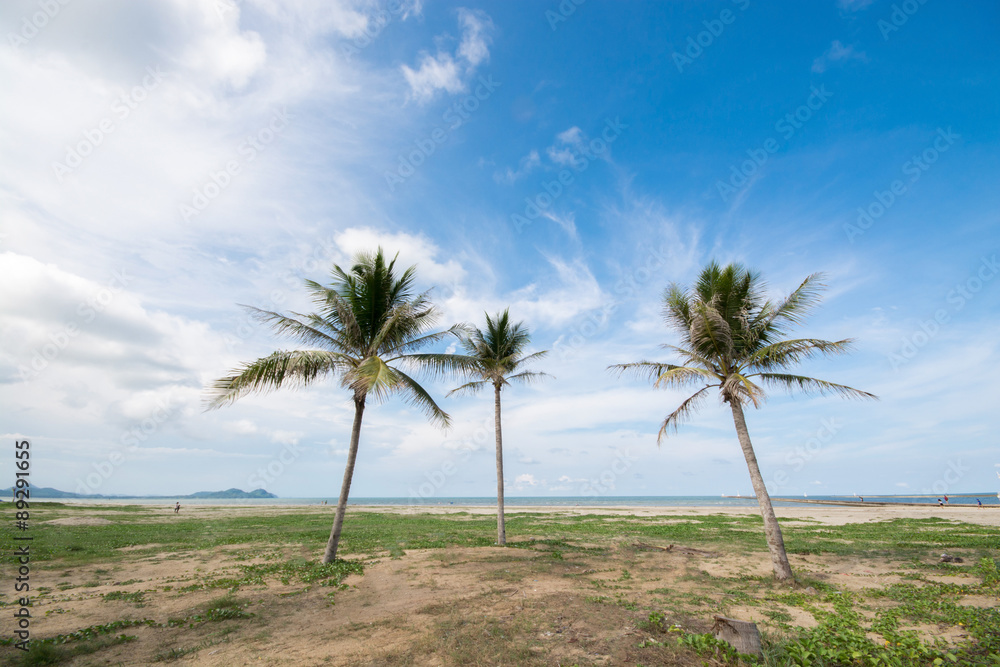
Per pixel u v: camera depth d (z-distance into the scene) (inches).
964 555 597.0
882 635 275.7
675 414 581.3
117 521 1163.3
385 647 260.1
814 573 502.0
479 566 530.3
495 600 366.3
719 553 656.4
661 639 275.1
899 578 465.7
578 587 422.9
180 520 1286.9
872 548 677.9
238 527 1090.7
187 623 310.7
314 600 376.2
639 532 973.2
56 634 286.7
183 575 488.1
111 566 541.0
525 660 241.9
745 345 524.7
